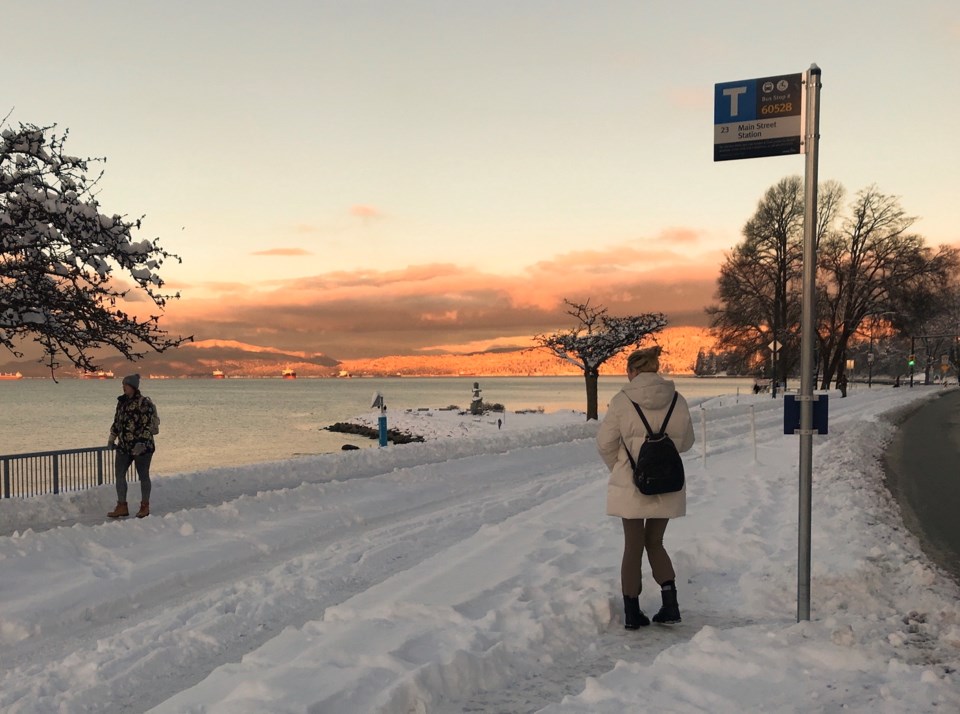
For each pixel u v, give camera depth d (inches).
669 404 200.2
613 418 200.7
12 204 414.9
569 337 1270.9
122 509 415.8
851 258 2274.9
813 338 195.9
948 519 362.9
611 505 200.5
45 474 456.8
